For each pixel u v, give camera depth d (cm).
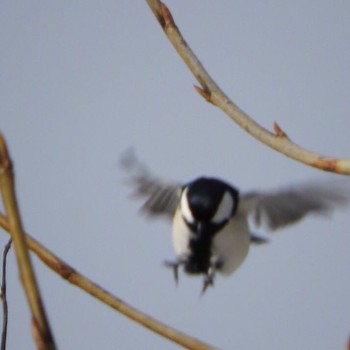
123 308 546
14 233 401
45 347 407
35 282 407
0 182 396
